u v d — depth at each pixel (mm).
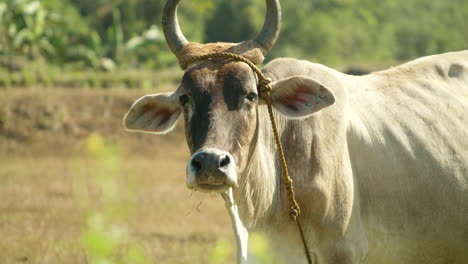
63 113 39406
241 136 7055
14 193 23484
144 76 48094
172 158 35688
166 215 19250
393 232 8312
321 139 7785
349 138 8148
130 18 63344
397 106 8680
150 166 32094
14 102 39969
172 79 47719
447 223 8539
